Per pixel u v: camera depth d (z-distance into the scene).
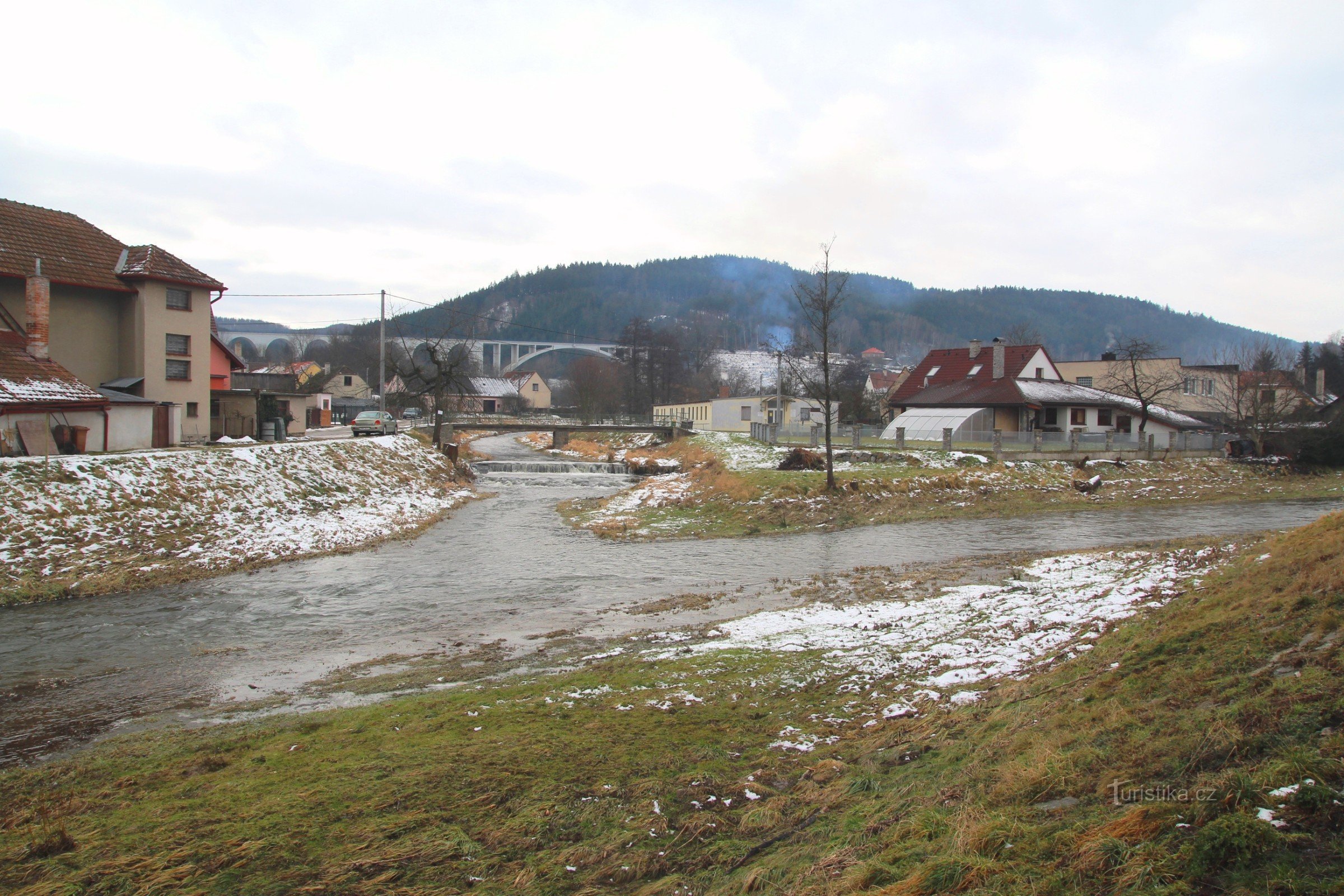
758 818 7.05
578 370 125.38
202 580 22.39
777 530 32.34
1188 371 70.56
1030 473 42.56
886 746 8.50
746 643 14.34
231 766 9.26
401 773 8.41
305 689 13.35
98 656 15.53
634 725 9.75
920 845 5.75
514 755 8.79
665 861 6.49
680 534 31.56
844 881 5.46
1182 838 4.84
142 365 36.78
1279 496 41.88
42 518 23.28
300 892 6.17
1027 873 4.94
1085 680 8.77
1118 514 35.31
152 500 26.59
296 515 30.27
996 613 14.94
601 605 19.78
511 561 25.95
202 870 6.55
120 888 6.33
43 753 10.79
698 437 63.94
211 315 42.31
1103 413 56.03
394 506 35.75
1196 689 7.14
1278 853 4.46
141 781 8.91
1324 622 7.60
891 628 14.77
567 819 7.28
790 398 74.88
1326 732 5.60
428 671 14.08
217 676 14.31
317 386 98.31
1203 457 49.94
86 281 35.09
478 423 70.62
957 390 61.88
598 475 54.78
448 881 6.30
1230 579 11.59
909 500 36.88
